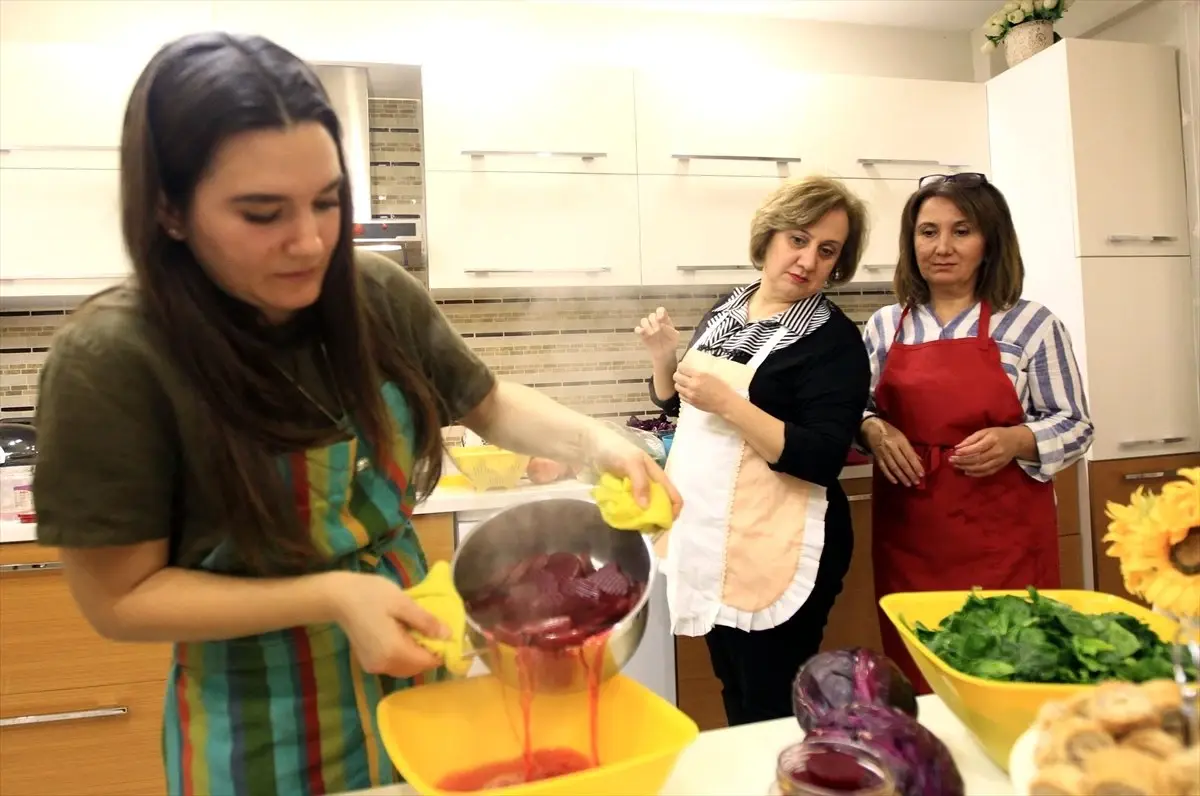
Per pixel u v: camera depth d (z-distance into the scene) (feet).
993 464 5.15
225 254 2.05
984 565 5.31
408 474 2.73
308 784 2.51
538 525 2.50
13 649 5.56
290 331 2.45
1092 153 7.71
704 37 8.99
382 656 1.97
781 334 5.13
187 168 1.96
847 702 2.25
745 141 8.12
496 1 8.45
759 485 5.09
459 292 8.41
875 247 8.47
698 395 4.89
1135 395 7.74
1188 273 7.94
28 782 5.64
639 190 7.88
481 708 2.36
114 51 6.91
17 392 7.55
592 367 8.71
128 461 2.12
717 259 8.07
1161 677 2.15
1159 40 8.18
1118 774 1.62
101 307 2.18
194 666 2.52
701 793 2.17
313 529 2.46
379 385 2.56
